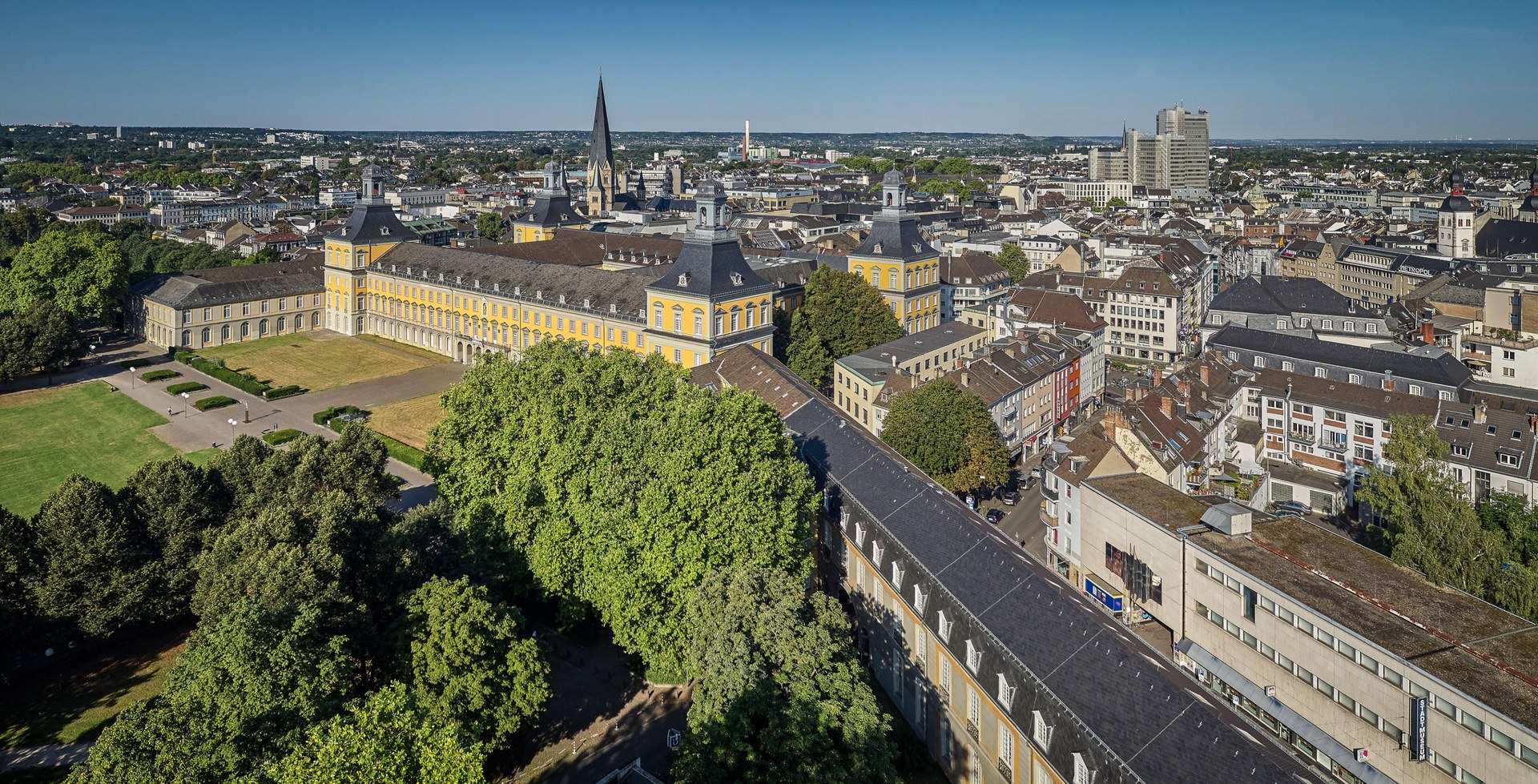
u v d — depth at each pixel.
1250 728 63.94
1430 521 100.19
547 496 98.62
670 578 87.75
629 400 118.88
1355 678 76.31
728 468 88.94
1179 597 95.69
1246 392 164.12
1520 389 156.25
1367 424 147.12
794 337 192.75
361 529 90.75
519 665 77.56
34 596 89.88
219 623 70.44
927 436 132.38
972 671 77.56
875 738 67.75
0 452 163.75
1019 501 145.62
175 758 58.84
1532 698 66.81
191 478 101.50
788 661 71.44
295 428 178.25
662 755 83.94
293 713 66.00
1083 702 66.12
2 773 80.06
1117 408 132.50
